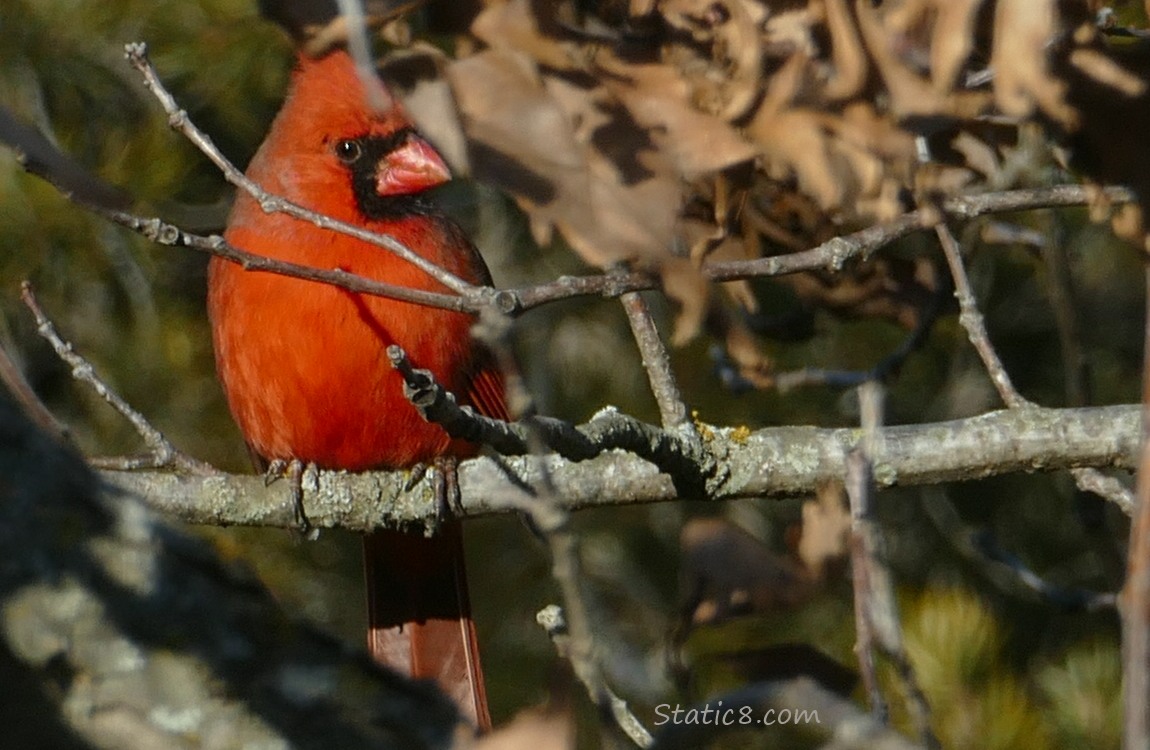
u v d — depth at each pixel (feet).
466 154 13.91
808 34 14.05
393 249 16.38
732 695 13.88
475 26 14.19
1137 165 14.82
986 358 20.35
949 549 39.96
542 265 38.09
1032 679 32.19
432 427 22.47
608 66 14.11
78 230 33.19
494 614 38.27
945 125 14.80
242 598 12.32
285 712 11.98
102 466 21.30
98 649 11.91
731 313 17.92
